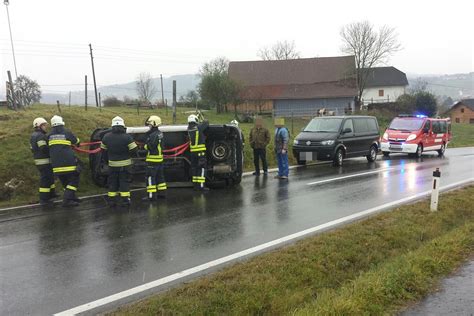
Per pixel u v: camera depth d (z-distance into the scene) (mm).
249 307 4301
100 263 5621
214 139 11164
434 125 20562
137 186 10758
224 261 5664
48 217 8094
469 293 4582
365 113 47062
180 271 5340
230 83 41531
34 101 31891
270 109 57938
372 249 6148
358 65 59594
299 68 62406
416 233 6832
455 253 5711
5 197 10141
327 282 5117
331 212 8289
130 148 8898
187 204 9031
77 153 12312
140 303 4395
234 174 11164
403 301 4422
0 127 14109
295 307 4367
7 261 5734
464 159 18625
